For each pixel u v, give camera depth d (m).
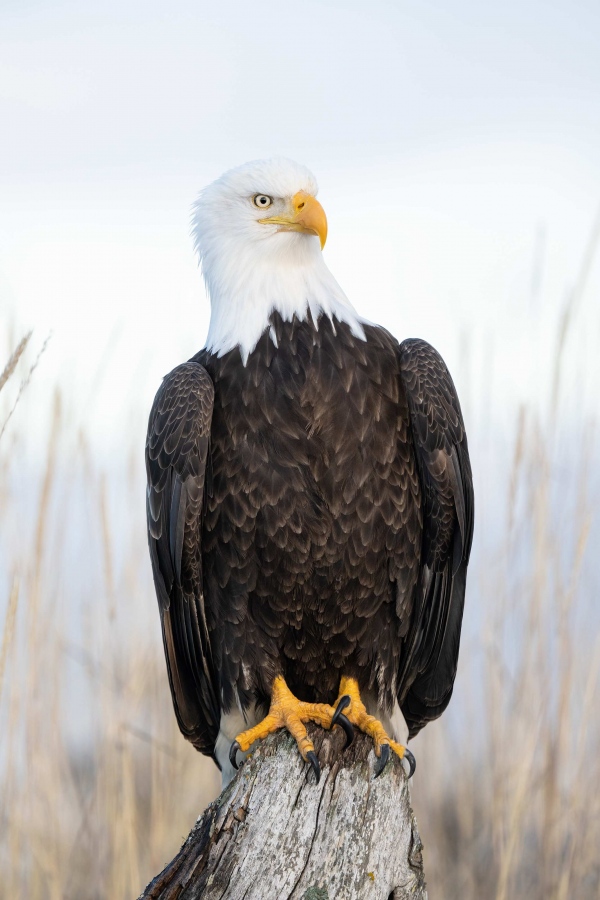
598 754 10.98
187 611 8.78
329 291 8.84
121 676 11.10
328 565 8.38
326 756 6.96
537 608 10.68
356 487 8.25
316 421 8.23
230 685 8.73
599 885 10.86
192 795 11.55
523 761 10.37
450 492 8.55
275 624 8.60
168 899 6.31
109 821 10.67
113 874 10.41
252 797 6.71
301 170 9.05
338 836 6.55
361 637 8.68
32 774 10.48
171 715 11.48
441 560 8.77
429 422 8.46
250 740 7.90
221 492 8.39
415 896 6.58
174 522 8.48
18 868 10.28
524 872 11.45
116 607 10.89
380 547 8.44
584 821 10.70
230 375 8.48
